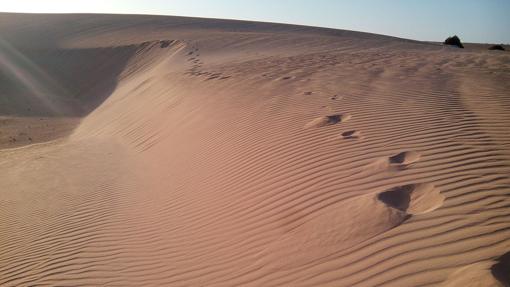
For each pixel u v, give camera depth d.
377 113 7.96
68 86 32.81
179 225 6.00
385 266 3.68
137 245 5.82
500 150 5.64
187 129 10.43
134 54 34.06
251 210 5.56
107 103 22.73
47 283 5.31
